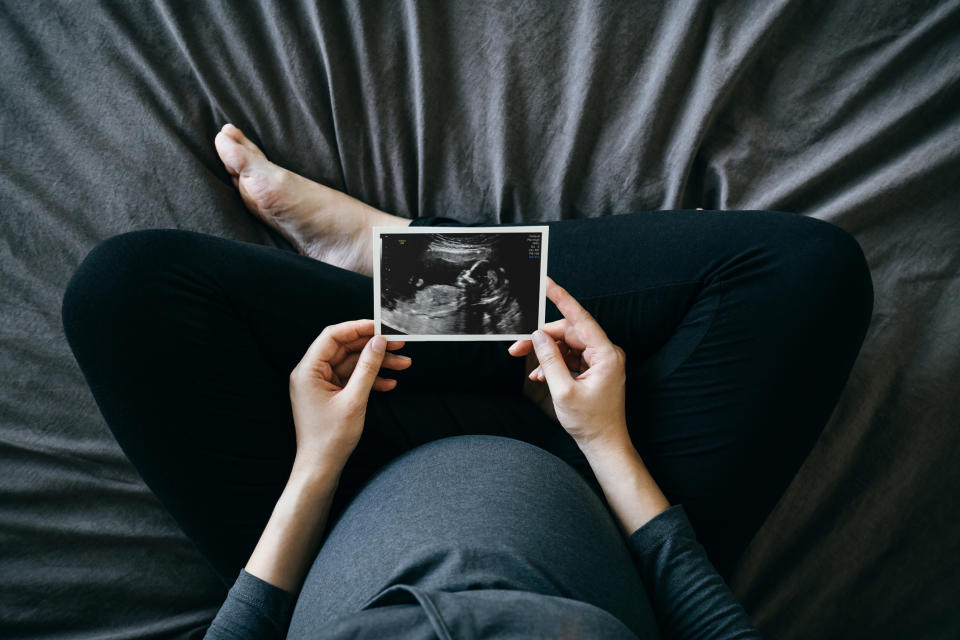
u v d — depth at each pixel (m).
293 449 0.95
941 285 1.16
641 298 0.98
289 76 1.22
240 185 1.23
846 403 1.19
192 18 1.21
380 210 1.28
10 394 1.17
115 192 1.21
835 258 0.90
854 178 1.19
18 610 1.10
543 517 0.64
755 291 0.92
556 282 1.03
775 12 1.14
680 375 0.95
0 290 1.19
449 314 0.89
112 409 0.85
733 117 1.21
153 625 1.12
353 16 1.19
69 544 1.14
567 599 0.51
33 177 1.20
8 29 1.21
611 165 1.23
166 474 0.88
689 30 1.15
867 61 1.17
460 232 0.86
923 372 1.17
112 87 1.21
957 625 1.12
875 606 1.17
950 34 1.12
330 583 0.63
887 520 1.17
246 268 0.90
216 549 0.95
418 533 0.61
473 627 0.46
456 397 1.04
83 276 0.82
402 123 1.25
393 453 0.98
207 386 0.86
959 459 1.15
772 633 1.18
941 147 1.13
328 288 0.96
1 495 1.13
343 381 0.95
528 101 1.22
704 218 0.98
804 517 1.20
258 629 0.73
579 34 1.19
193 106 1.23
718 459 0.93
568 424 0.85
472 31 1.21
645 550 0.78
